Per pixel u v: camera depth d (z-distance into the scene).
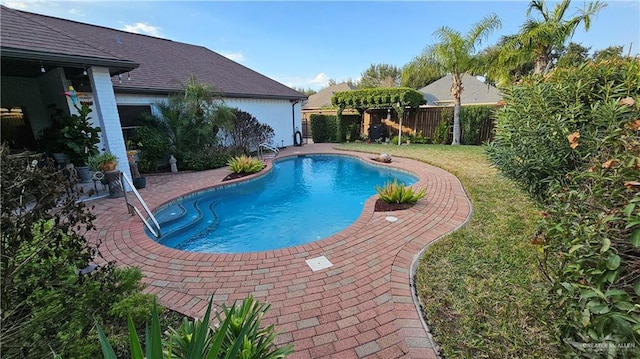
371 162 12.57
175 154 11.12
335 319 2.94
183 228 6.32
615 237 1.65
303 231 6.49
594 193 1.87
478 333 2.62
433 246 4.36
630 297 1.54
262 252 4.47
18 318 2.01
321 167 13.50
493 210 5.83
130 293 2.75
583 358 1.78
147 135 10.44
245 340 1.94
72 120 7.48
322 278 3.71
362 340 2.64
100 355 2.14
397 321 2.88
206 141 11.98
